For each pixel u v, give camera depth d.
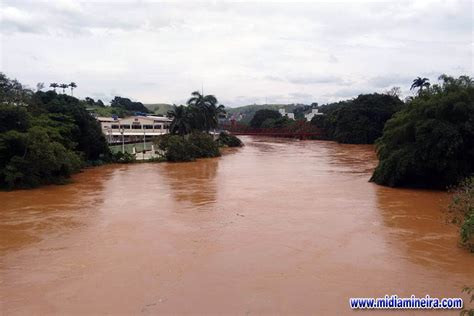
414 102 34.22
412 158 30.75
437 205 25.33
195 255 16.06
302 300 12.06
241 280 13.56
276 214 22.98
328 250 16.66
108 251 16.70
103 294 12.62
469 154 30.23
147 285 13.23
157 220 21.78
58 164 34.06
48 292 12.85
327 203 26.05
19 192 30.70
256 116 160.25
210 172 42.78
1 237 18.89
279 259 15.58
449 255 15.99
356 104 97.62
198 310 11.48
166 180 36.81
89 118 49.72
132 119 90.25
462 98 30.80
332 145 91.50
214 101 73.44
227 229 19.88
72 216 22.88
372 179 35.19
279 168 46.50
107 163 51.25
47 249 17.09
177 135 60.56
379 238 18.31
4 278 14.05
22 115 35.06
